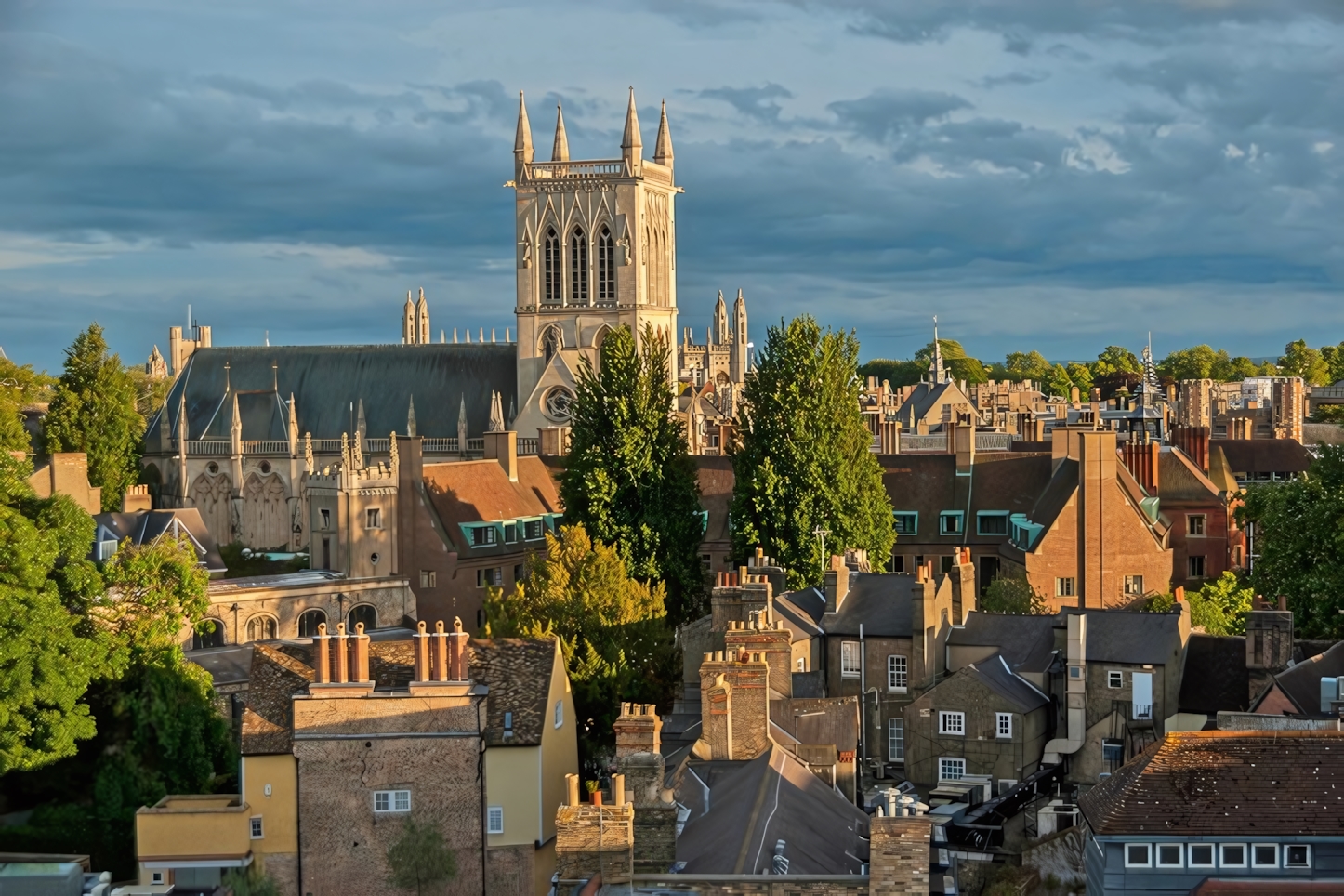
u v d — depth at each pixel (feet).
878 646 374.84
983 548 567.18
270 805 279.28
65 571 356.59
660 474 539.70
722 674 261.24
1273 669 337.31
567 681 306.55
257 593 493.77
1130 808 210.18
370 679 281.74
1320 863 204.95
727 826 220.23
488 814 281.74
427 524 574.97
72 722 332.60
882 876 194.49
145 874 278.05
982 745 347.77
